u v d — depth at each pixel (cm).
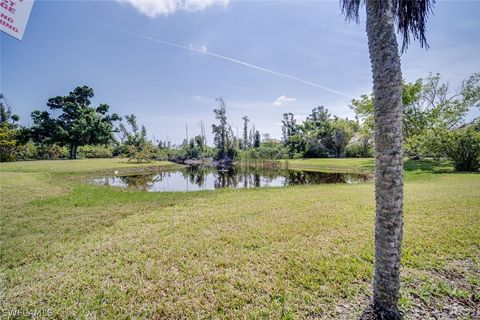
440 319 240
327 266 347
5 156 2906
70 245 433
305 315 252
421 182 1121
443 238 434
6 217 600
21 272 341
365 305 264
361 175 1959
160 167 2673
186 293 293
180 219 589
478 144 1470
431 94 2427
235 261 366
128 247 423
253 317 250
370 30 229
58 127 3625
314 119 5559
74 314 256
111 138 4234
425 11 253
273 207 695
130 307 267
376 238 236
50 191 934
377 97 223
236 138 4712
